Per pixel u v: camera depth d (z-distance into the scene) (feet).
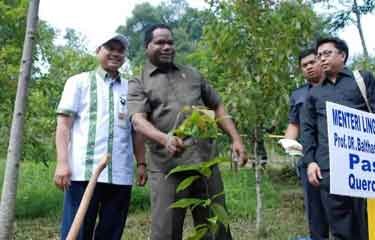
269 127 24.91
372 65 30.30
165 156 12.57
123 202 14.42
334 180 11.86
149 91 12.87
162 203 12.61
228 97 23.72
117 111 14.38
